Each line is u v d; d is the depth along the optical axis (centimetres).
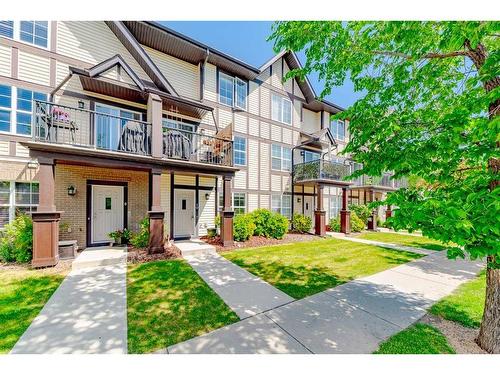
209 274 588
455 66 388
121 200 927
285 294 475
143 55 921
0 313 377
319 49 428
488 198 211
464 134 263
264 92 1407
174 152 876
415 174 325
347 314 394
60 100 806
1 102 723
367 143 392
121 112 921
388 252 896
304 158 1611
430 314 398
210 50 1085
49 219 613
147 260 700
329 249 929
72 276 554
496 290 305
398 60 395
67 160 652
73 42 843
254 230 1113
